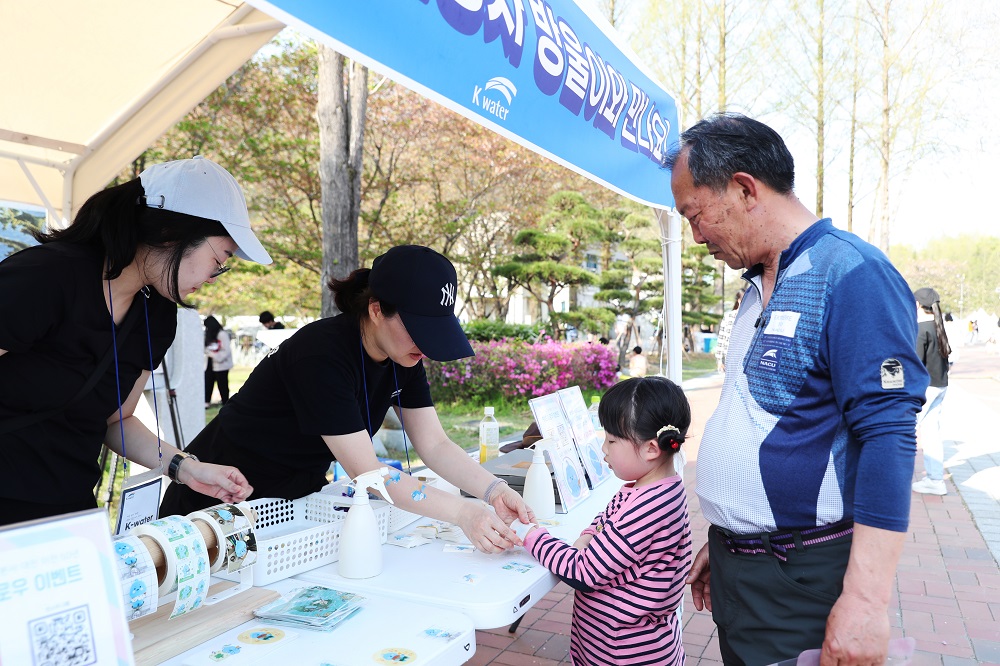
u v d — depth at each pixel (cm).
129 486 155
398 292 157
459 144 1366
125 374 157
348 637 120
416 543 173
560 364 1158
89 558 78
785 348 131
